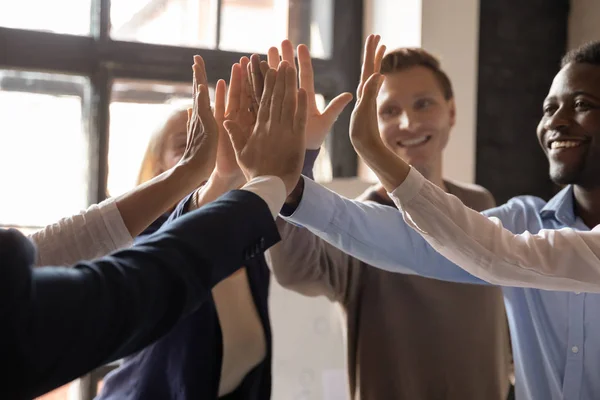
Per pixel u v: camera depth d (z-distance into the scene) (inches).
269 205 27.9
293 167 31.2
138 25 74.7
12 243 20.5
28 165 72.6
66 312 20.6
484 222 34.7
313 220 37.4
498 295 52.8
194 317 38.8
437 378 50.0
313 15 81.7
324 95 81.4
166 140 48.8
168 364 39.0
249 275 45.0
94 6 72.7
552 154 43.4
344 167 81.5
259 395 44.8
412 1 75.2
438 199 33.7
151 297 22.6
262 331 45.1
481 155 79.0
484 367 51.4
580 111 42.3
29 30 70.5
